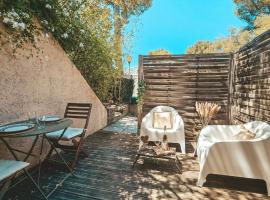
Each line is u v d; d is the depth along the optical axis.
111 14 6.42
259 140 2.66
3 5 2.76
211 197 2.61
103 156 3.91
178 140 4.14
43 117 2.89
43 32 3.45
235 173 2.77
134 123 6.98
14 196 2.54
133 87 9.97
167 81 5.27
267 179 2.65
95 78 5.68
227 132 3.49
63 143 4.22
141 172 3.25
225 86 4.98
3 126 2.50
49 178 2.99
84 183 2.89
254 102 3.79
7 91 2.85
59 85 3.98
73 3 4.42
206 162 2.83
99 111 5.96
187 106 5.18
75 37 4.34
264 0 11.80
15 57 2.96
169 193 2.69
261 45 3.55
